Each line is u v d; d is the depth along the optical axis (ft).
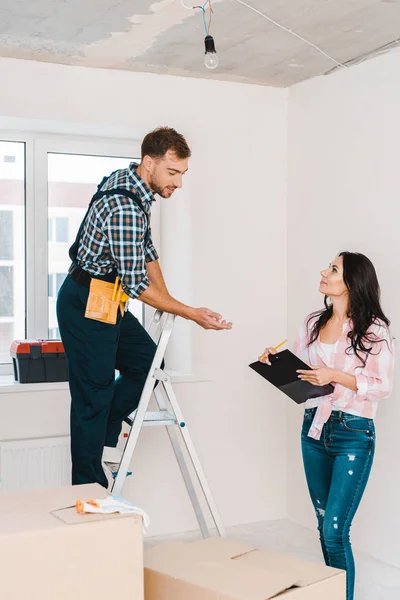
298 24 10.00
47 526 5.48
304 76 12.80
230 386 13.28
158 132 8.99
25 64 11.70
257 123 13.39
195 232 12.96
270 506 13.64
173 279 13.41
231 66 12.14
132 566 5.70
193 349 12.98
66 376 12.26
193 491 10.21
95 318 9.16
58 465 11.86
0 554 5.26
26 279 12.96
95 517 5.73
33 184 12.87
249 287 13.39
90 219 9.09
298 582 6.01
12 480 11.60
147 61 11.83
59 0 9.09
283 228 13.66
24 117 11.73
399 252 11.05
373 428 8.97
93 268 9.25
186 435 9.52
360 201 11.84
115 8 9.36
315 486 9.25
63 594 5.45
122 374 10.18
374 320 9.05
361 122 11.80
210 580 5.99
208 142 13.01
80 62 11.85
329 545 8.91
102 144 13.23
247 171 13.33
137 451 12.53
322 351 9.32
